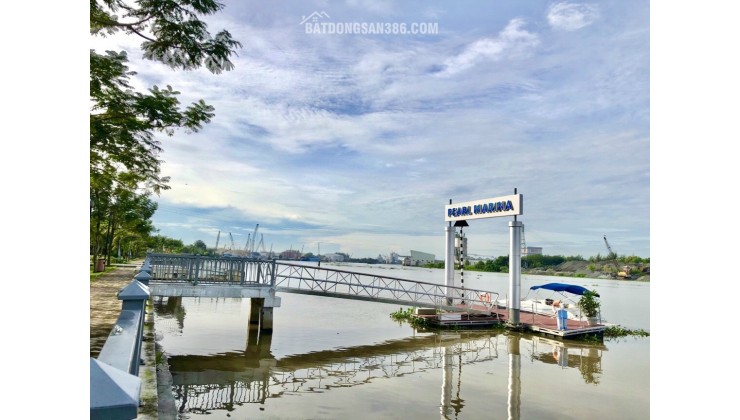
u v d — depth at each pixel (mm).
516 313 19922
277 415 8172
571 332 17875
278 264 17109
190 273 15883
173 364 11594
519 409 9062
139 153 9742
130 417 1223
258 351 13539
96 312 10109
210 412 8234
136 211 29188
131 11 6949
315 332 17406
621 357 14531
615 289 56188
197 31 7355
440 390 10273
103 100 8086
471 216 22500
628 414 8875
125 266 34000
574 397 9930
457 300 24062
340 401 9148
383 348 15156
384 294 32500
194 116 8867
